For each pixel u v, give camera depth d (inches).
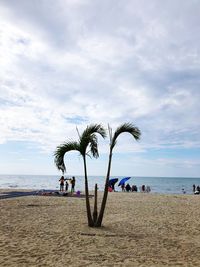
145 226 479.5
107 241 370.3
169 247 347.3
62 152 473.4
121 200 930.1
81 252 315.6
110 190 1494.8
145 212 645.9
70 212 625.9
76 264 272.5
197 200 983.0
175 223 512.1
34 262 274.5
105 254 310.2
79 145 472.4
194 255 312.7
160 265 274.2
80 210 661.9
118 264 275.7
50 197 981.8
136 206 759.7
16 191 1283.2
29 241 357.1
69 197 1000.2
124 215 596.1
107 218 553.9
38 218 536.7
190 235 417.1
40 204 765.3
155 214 617.6
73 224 481.4
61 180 1374.3
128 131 481.4
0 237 373.4
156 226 481.4
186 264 278.4
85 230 434.6
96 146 478.6
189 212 660.1
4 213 591.8
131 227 468.4
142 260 290.7
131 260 290.0
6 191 1283.2
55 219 529.3
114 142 482.3
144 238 392.8
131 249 334.0
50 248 328.2
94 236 396.2
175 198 1047.6
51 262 276.2
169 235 415.2
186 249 338.6
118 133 481.1
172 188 3336.6
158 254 315.3
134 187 1574.8
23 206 717.3
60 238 378.6
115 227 465.7
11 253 302.0
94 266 267.9
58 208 690.8
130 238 390.6
